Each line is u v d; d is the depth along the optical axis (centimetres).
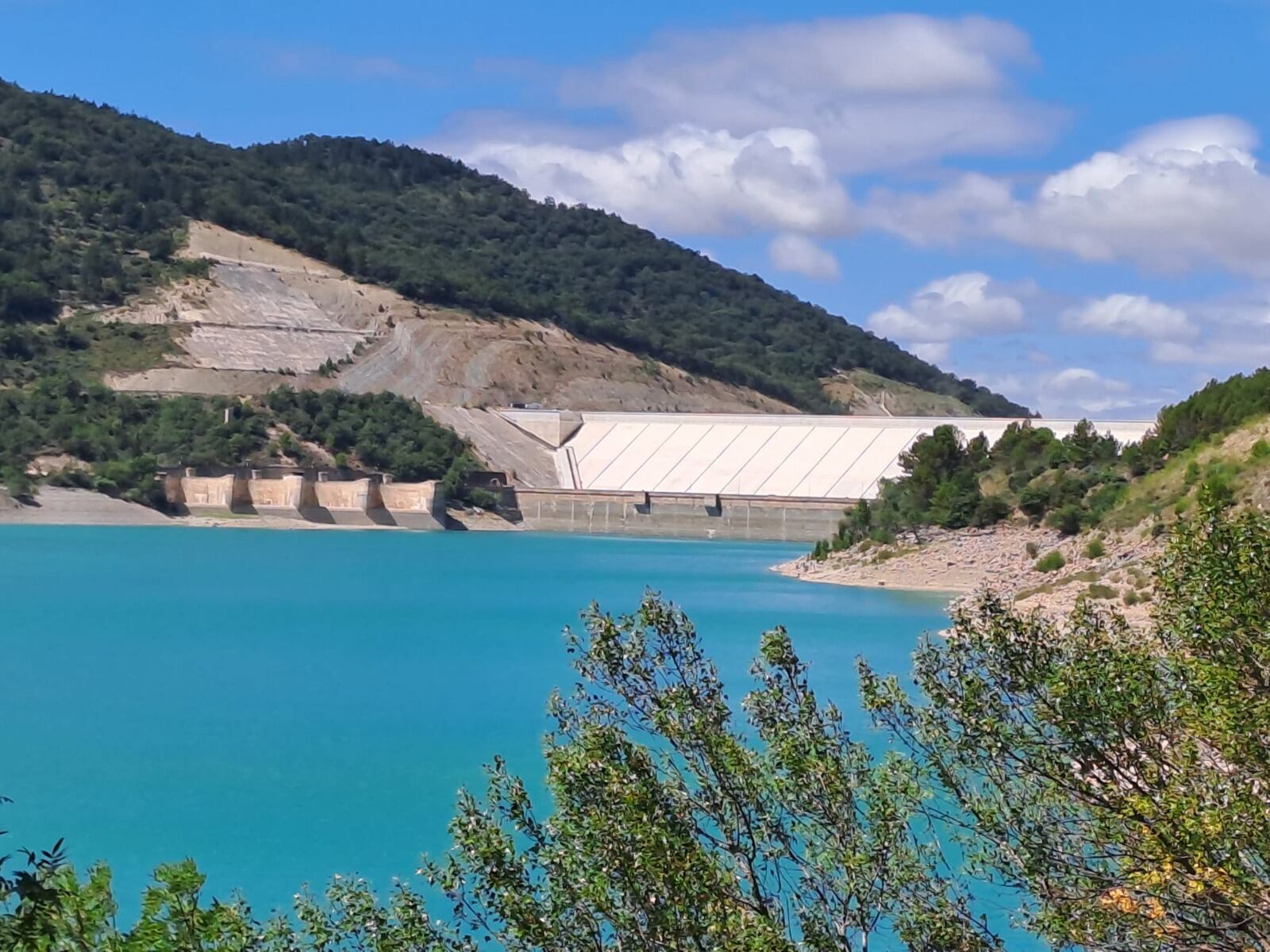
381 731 8606
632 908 2819
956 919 3031
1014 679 3256
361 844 6172
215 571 18750
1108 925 2969
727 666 10319
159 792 7100
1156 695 3192
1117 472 15875
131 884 5675
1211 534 3356
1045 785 3156
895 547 17038
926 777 3262
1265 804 2919
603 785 2945
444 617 14388
